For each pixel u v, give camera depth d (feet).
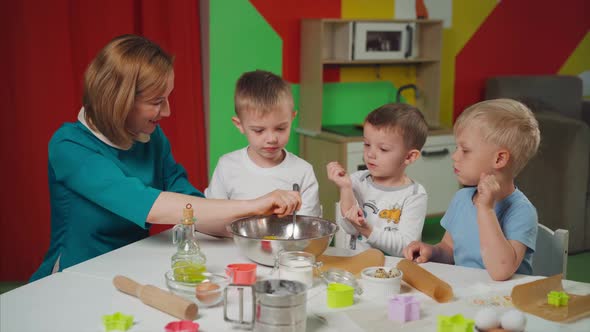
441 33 12.82
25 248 10.11
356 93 13.03
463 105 14.15
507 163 5.09
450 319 3.57
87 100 5.17
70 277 4.40
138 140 5.56
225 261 4.72
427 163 12.16
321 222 4.90
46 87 9.80
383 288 4.12
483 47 14.07
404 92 13.50
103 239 5.44
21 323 3.65
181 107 11.01
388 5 12.98
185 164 11.19
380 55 12.48
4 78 9.64
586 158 11.47
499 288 4.32
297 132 12.57
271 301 3.34
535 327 3.67
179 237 4.32
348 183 6.05
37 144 9.91
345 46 12.25
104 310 3.84
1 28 9.52
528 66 14.65
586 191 11.60
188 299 3.89
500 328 3.60
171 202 4.89
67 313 3.79
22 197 10.00
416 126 6.15
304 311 3.44
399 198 6.21
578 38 15.10
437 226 13.35
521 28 14.40
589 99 15.28
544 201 11.59
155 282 4.30
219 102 11.75
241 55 11.80
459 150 5.25
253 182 6.32
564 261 5.28
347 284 4.19
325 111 12.82
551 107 13.58
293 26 12.20
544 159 11.52
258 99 5.91
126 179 5.03
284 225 5.00
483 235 4.57
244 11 11.68
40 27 9.64
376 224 6.19
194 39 11.02
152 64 5.08
